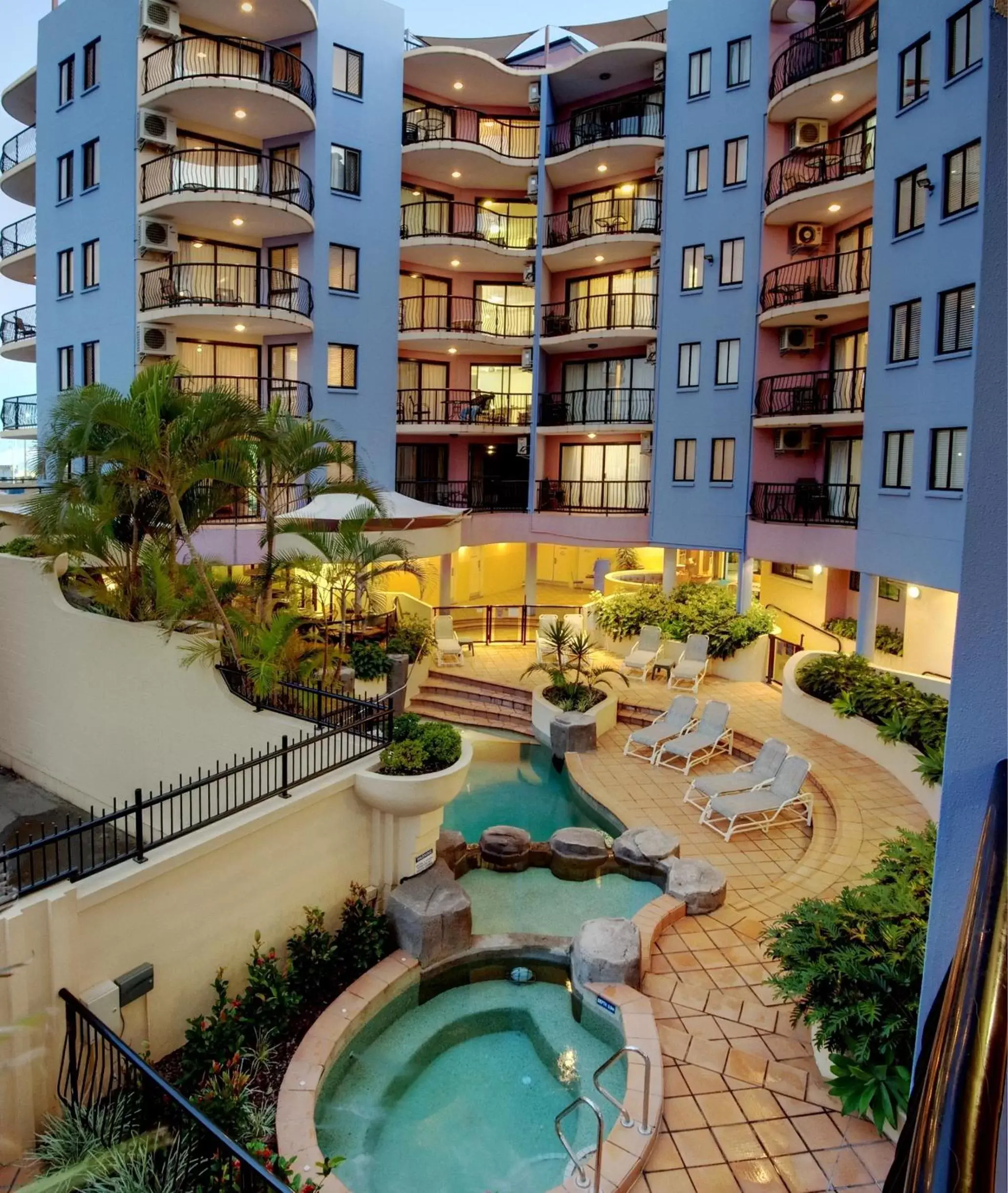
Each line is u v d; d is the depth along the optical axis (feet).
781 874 32.53
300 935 25.67
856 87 59.67
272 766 31.30
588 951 24.76
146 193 66.44
